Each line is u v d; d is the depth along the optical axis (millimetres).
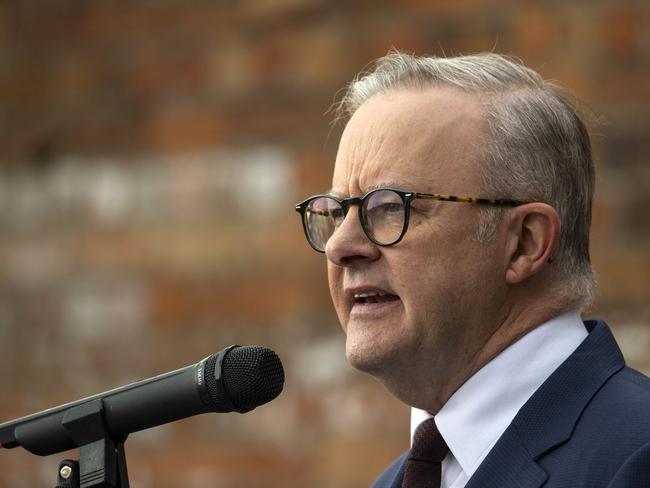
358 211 6613
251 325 20094
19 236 22078
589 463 5875
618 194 17094
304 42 20297
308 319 19672
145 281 21062
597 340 6582
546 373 6500
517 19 18062
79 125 22062
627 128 17172
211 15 21062
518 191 6617
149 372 20797
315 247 6887
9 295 21938
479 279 6531
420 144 6570
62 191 22000
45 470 20156
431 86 6758
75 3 22156
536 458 6082
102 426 6125
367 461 18516
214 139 20938
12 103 22516
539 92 6855
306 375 19391
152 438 20125
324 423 19000
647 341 16422
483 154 6586
